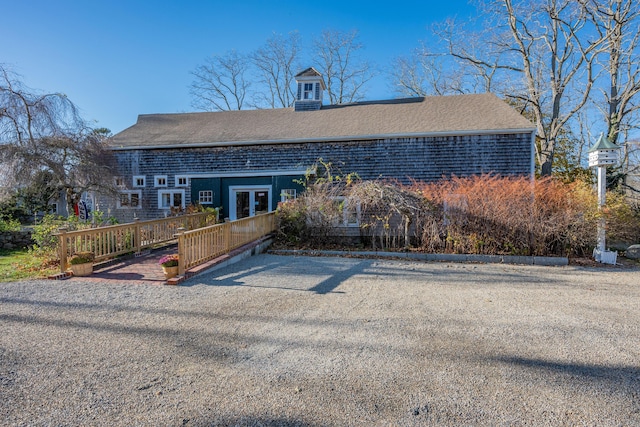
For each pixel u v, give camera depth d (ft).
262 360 9.81
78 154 36.88
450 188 31.32
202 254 22.06
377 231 32.04
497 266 25.95
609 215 27.94
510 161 36.63
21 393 7.98
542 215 28.48
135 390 8.17
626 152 59.77
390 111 46.85
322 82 53.78
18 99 34.58
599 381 8.77
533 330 12.35
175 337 11.41
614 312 14.65
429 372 9.17
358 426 6.92
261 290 17.75
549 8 46.21
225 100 95.86
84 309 14.21
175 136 46.37
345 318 13.55
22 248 32.42
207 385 8.43
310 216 33.01
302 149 41.63
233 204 43.42
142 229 28.50
